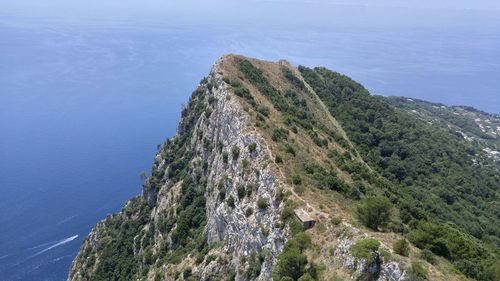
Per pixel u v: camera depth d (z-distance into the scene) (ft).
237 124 341.00
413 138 553.23
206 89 451.94
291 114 412.16
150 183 459.32
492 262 222.28
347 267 189.98
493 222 435.94
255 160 297.53
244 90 396.78
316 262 205.36
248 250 262.06
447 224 359.46
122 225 466.70
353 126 515.91
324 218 226.79
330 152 364.58
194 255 317.42
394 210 294.87
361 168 360.07
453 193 469.57
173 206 393.50
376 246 185.16
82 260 488.85
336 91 604.08
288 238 230.27
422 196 422.82
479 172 555.69
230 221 289.74
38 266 559.79
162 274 327.88
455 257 215.92
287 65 587.27
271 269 234.17
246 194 285.23
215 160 362.33
